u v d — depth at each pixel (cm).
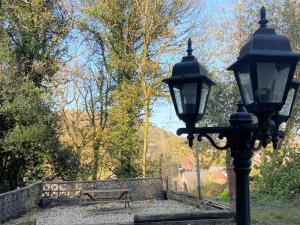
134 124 1981
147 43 1964
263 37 260
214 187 1711
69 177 1778
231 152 320
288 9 1631
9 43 1847
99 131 2023
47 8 1995
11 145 1575
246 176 315
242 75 277
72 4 2047
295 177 1364
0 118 1609
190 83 307
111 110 1978
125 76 2025
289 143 1591
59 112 1970
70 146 1853
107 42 2059
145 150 1942
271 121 300
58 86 2008
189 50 326
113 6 1994
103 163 2016
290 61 256
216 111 1667
